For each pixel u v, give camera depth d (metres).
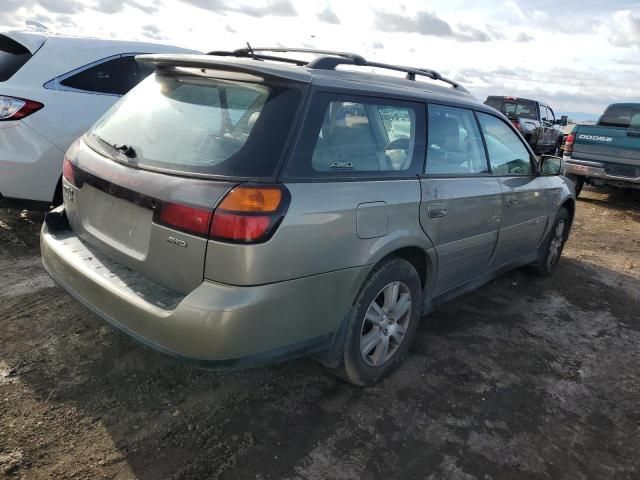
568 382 3.20
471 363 3.30
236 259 2.06
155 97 2.70
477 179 3.44
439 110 3.20
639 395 3.13
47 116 4.23
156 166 2.32
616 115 9.02
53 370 2.76
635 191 10.77
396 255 2.89
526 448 2.56
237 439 2.41
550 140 16.44
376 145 2.71
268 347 2.25
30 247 4.38
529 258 4.56
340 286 2.46
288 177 2.22
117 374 2.78
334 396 2.81
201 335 2.08
